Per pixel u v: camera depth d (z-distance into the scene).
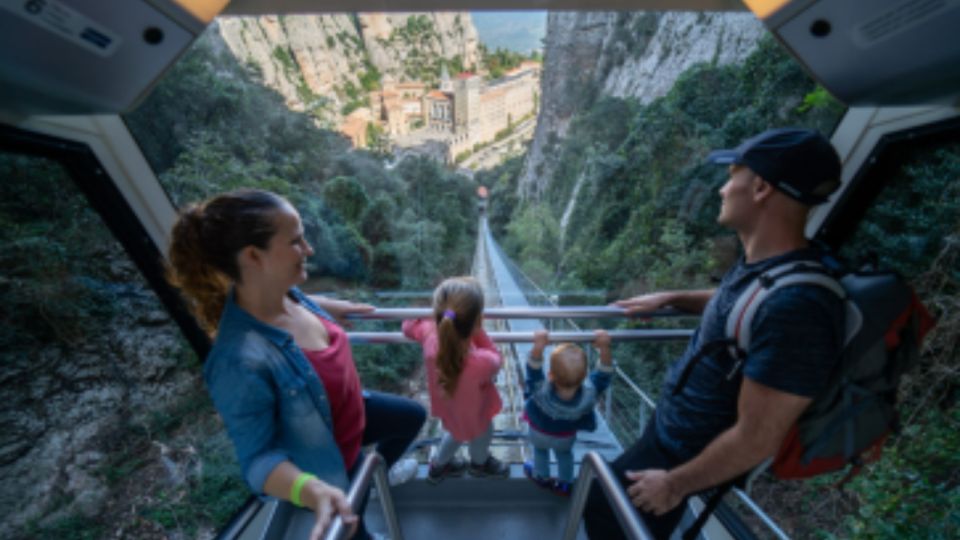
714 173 6.86
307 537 1.66
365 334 1.59
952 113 1.18
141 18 0.90
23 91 0.95
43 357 2.02
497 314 1.54
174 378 2.38
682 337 1.54
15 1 0.76
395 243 8.89
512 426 3.05
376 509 1.74
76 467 2.19
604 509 1.25
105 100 1.02
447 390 1.44
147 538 2.26
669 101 9.12
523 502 1.74
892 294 0.80
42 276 1.79
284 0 1.11
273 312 0.99
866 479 2.35
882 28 0.89
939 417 2.11
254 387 0.85
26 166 1.40
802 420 0.90
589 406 1.54
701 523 1.06
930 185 1.50
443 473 1.74
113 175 1.50
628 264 10.21
